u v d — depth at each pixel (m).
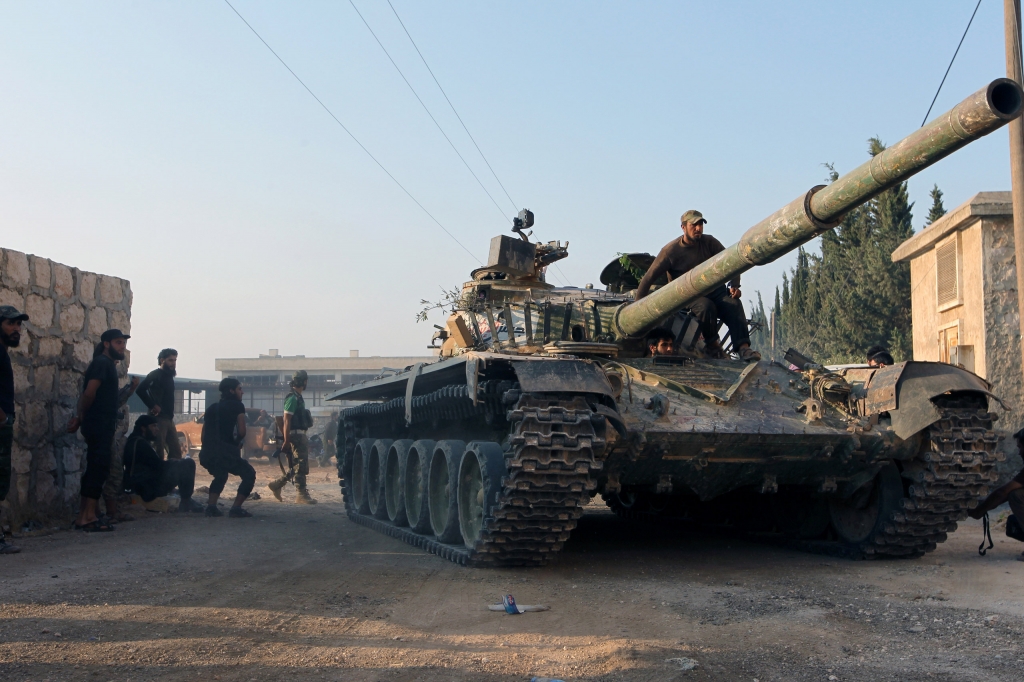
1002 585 7.92
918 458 9.12
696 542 11.21
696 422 8.68
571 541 11.17
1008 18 12.05
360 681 4.84
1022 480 9.63
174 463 13.90
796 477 9.55
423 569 8.70
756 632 6.06
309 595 7.23
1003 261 15.00
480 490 9.19
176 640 5.66
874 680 4.90
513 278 13.05
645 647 5.59
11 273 11.16
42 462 11.78
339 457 15.95
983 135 6.16
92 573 8.12
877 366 10.34
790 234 7.52
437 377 10.38
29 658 5.20
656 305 9.55
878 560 9.59
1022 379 14.81
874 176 6.73
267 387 51.81
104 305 13.50
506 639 5.83
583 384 8.10
